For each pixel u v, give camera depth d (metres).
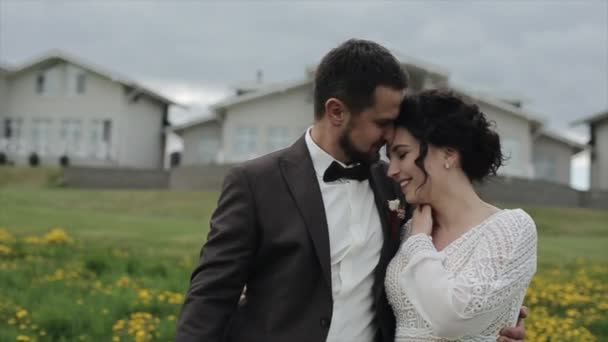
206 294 3.23
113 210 24.52
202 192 28.47
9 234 13.16
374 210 3.39
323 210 3.26
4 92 43.22
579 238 19.36
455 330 3.19
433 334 3.28
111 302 7.55
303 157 3.33
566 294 8.54
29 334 6.48
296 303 3.21
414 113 3.37
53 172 35.31
